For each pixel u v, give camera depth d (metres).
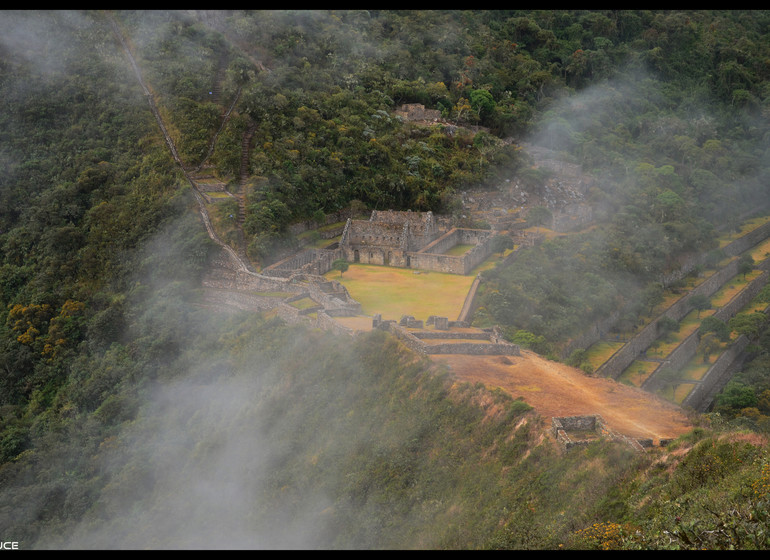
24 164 188.38
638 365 142.38
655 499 63.06
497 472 76.44
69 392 131.75
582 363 111.44
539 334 127.00
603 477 68.25
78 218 170.12
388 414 93.56
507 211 193.75
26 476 115.12
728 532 52.72
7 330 150.12
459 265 149.25
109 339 138.25
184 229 151.62
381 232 161.38
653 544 55.06
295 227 165.62
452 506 76.44
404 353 101.31
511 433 80.06
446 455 82.81
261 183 166.00
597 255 170.88
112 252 157.62
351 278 146.12
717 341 156.88
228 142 180.12
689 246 197.75
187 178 169.25
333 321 114.25
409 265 155.62
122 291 149.38
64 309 148.88
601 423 75.75
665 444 71.00
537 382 90.75
